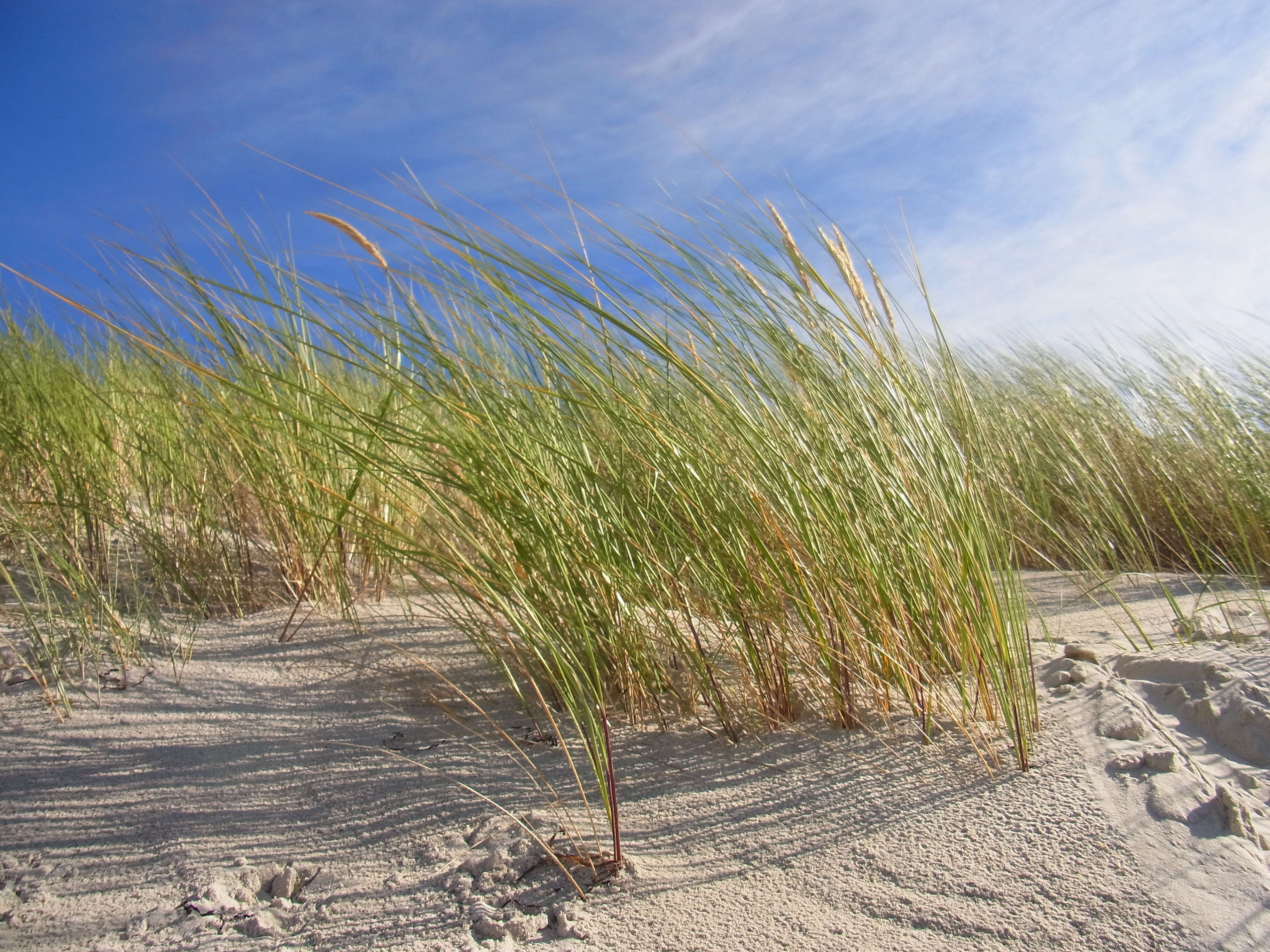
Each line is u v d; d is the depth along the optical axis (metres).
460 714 2.33
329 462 2.74
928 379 2.41
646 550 2.25
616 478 2.32
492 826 1.77
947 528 2.14
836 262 2.23
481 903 1.54
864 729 2.18
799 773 1.98
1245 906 1.37
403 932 1.49
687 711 2.36
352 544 3.19
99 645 2.63
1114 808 1.69
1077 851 1.56
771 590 2.23
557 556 2.03
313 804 1.91
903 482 2.17
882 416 2.23
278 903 1.59
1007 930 1.38
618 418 2.16
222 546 3.20
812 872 1.59
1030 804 1.74
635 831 1.78
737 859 1.66
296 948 1.46
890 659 2.16
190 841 1.79
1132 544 4.14
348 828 1.82
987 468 2.81
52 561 2.86
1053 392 5.21
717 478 2.22
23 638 2.61
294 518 3.01
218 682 2.49
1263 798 1.71
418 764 2.05
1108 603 3.44
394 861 1.70
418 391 2.07
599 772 1.70
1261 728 1.94
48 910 1.59
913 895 1.49
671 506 2.34
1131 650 2.71
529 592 2.11
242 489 3.32
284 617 3.00
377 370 1.98
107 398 3.30
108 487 3.08
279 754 2.12
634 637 2.28
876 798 1.84
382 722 2.27
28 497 2.99
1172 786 1.73
